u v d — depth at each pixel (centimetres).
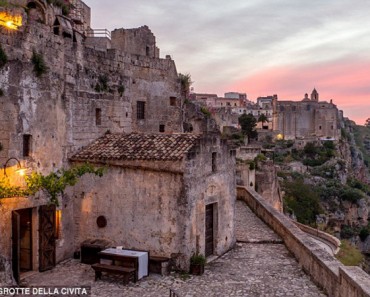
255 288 1834
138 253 1953
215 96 18625
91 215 2252
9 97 1888
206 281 1917
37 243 2031
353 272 1534
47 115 2108
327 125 16975
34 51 2019
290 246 2417
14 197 1892
